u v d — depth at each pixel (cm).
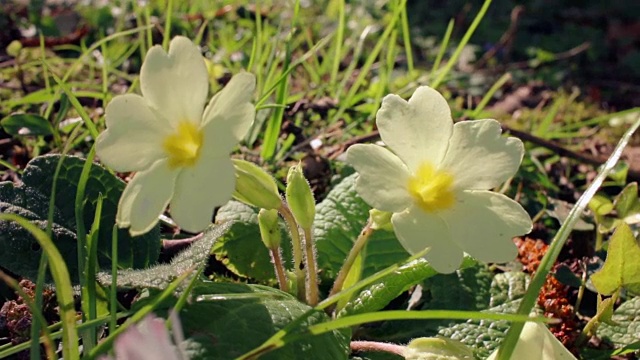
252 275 23
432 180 17
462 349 17
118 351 15
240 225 23
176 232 25
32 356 15
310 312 16
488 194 17
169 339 15
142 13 47
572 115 44
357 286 16
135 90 34
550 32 62
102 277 17
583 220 26
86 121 23
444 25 62
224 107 16
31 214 19
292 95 37
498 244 17
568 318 22
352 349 19
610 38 60
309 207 19
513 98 47
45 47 43
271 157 29
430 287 22
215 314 16
